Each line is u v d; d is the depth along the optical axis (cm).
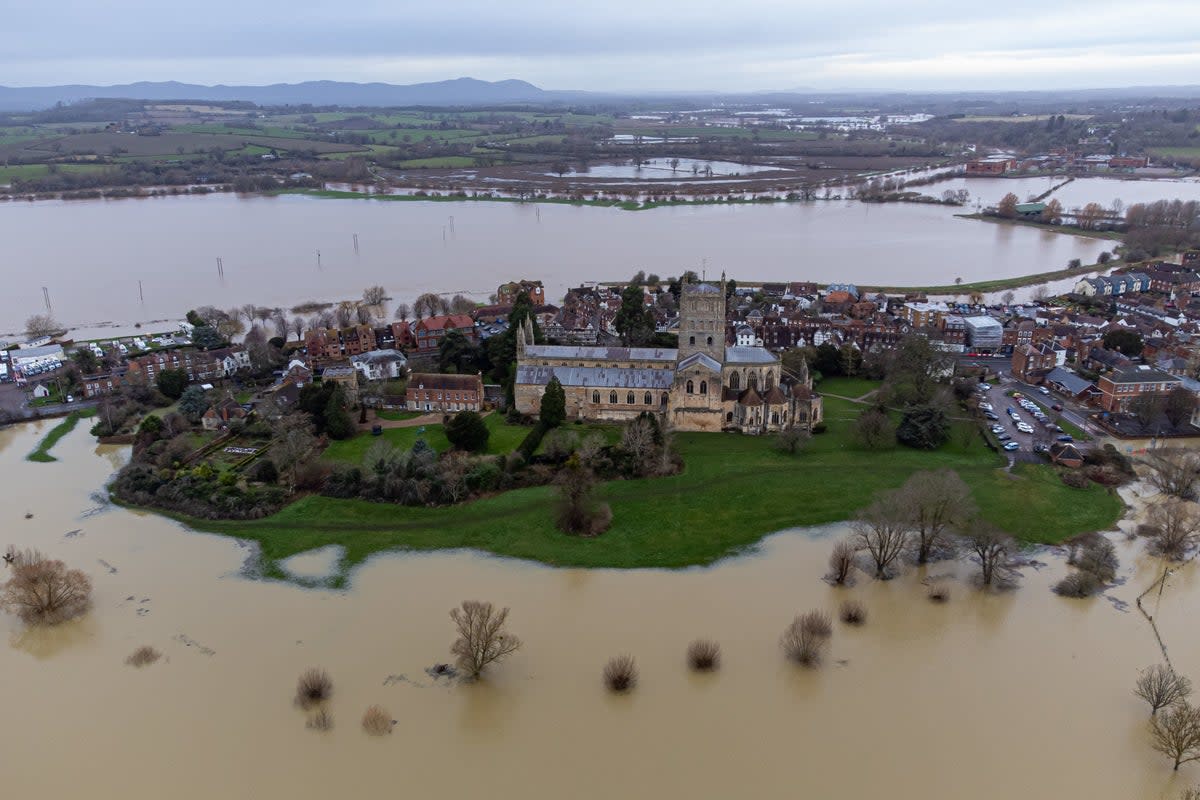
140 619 13800
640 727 11400
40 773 10656
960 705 11756
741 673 12406
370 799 10269
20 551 15812
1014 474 18525
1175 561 15300
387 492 17625
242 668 12569
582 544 16000
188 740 11194
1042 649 12912
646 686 12144
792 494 17775
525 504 17462
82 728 11412
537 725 11438
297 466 18462
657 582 14775
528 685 12181
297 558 15650
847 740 11144
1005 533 15575
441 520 16912
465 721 11512
